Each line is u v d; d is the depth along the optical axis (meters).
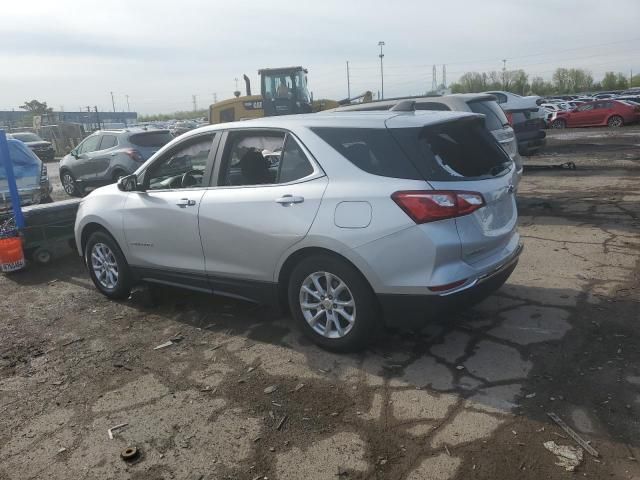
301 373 3.72
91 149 13.16
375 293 3.60
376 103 8.12
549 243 6.44
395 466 2.76
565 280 5.13
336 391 3.47
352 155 3.71
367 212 3.52
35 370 4.05
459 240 3.43
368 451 2.88
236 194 4.20
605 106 25.14
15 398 3.67
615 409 3.09
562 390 3.31
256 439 3.05
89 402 3.56
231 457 2.91
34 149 27.09
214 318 4.80
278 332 4.40
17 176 9.50
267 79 16.34
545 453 2.77
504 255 3.89
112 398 3.58
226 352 4.12
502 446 2.84
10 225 7.21
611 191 9.41
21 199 9.41
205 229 4.38
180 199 4.58
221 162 4.40
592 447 2.80
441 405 3.24
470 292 3.54
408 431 3.02
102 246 5.45
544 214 8.02
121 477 2.81
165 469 2.85
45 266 7.05
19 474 2.89
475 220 3.54
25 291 6.02
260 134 4.21
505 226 3.95
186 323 4.75
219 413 3.32
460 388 3.41
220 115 17.20
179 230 4.58
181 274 4.72
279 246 3.93
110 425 3.28
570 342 3.90
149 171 4.96
